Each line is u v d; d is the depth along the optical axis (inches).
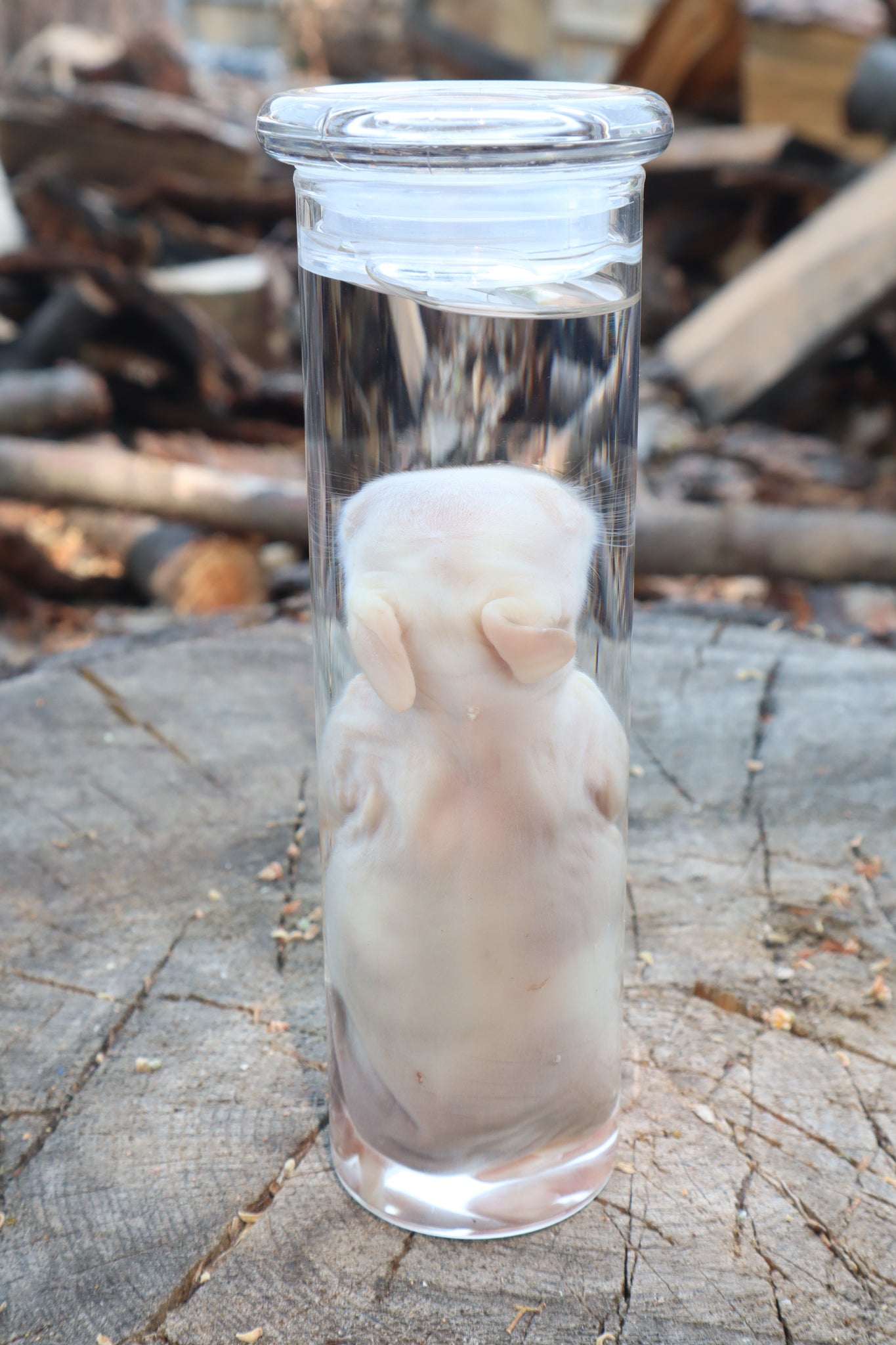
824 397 75.1
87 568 58.9
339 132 15.1
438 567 15.2
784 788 24.3
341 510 16.4
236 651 29.0
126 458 56.9
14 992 20.6
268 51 176.2
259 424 73.5
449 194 15.3
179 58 88.2
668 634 29.5
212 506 55.7
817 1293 17.0
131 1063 19.6
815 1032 20.0
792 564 49.2
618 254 16.0
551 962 16.5
